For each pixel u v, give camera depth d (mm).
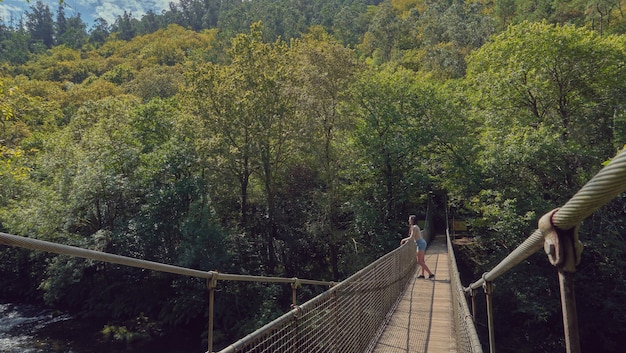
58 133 27391
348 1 101062
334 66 21234
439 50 47531
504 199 17609
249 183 23016
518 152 16984
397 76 24062
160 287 19531
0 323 18328
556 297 16938
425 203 25359
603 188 796
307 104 19766
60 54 85750
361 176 22531
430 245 19484
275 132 20953
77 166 20812
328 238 21000
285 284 20344
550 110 19781
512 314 17766
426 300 9156
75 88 58438
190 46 88812
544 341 16906
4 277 23188
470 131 22453
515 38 19672
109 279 20062
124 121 23328
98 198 19656
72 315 19406
